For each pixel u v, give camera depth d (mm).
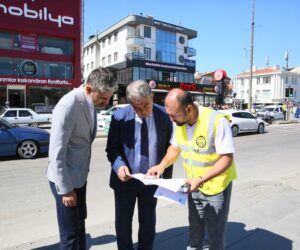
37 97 27719
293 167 8648
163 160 2785
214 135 2426
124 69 46031
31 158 9859
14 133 9617
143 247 3064
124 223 2953
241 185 5863
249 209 4551
